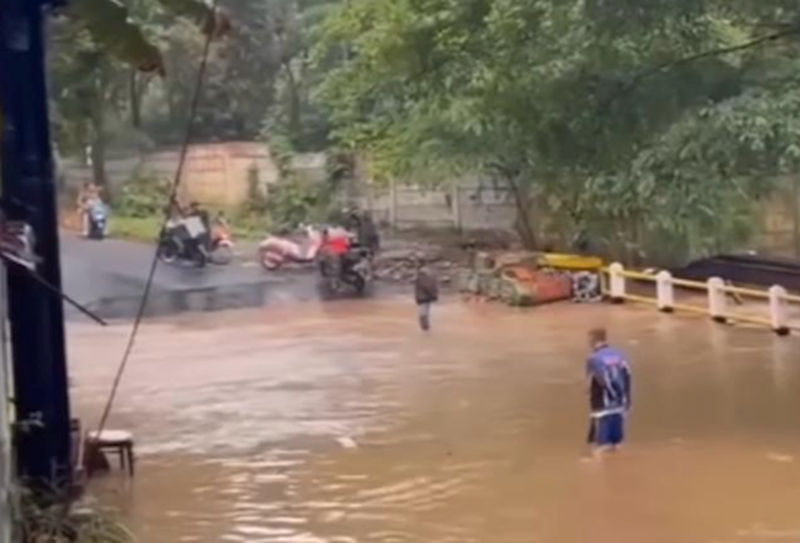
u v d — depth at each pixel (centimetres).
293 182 4350
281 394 2188
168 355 2597
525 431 1853
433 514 1471
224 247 3784
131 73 3847
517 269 3222
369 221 3806
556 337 2677
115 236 4188
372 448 1791
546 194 3152
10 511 953
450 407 2033
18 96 1359
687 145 2289
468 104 2812
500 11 2377
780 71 2394
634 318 2923
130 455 1716
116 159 4466
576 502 1499
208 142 4534
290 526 1446
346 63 3959
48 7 1357
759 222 3170
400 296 3369
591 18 2119
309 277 3569
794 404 1964
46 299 1381
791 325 2664
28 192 1363
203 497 1573
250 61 4497
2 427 920
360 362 2458
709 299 2881
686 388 2111
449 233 4116
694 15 2127
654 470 1625
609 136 2295
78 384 2311
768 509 1452
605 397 1736
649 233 3238
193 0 1198
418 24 2794
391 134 3606
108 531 1355
